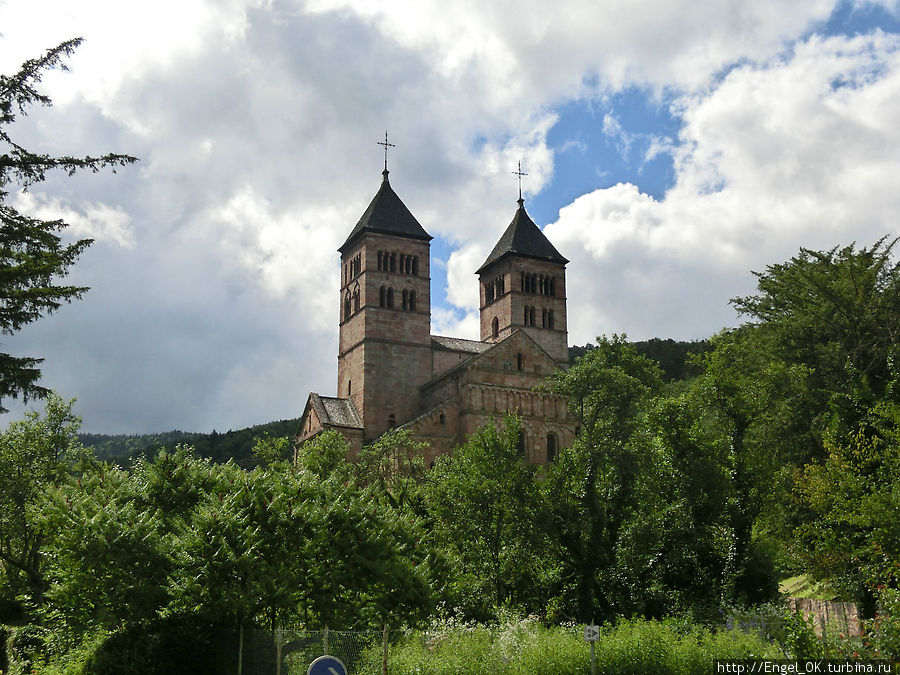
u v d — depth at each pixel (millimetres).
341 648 29641
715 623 39938
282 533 33094
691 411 48625
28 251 33719
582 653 29188
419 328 106500
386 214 108750
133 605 30672
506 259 117062
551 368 98312
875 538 33938
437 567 41000
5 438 66688
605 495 51062
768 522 51156
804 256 73688
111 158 34312
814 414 59375
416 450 83625
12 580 66500
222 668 30031
